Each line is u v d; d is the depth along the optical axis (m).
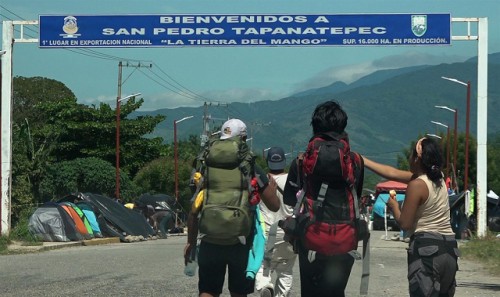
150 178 48.25
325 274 5.43
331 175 5.30
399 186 37.19
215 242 5.61
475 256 18.47
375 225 36.69
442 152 5.76
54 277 12.08
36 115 56.28
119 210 26.84
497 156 70.88
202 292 5.86
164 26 22.47
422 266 5.61
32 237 21.95
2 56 22.64
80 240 23.00
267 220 8.05
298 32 22.28
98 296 9.81
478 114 23.34
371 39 22.25
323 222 5.32
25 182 32.91
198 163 5.78
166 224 32.53
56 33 22.53
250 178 5.64
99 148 48.47
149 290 10.39
